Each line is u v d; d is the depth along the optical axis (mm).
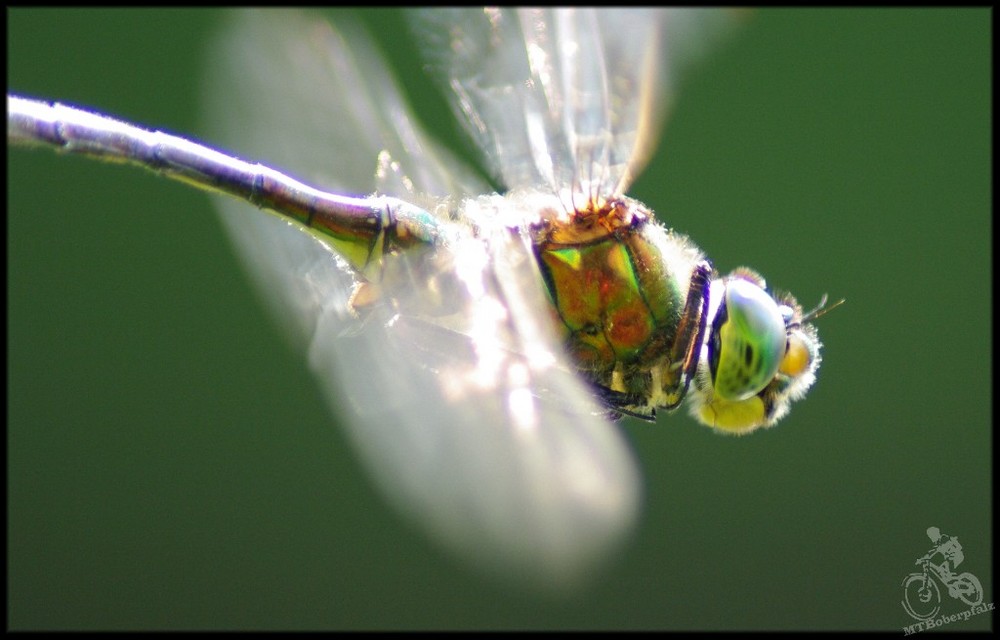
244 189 137
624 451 133
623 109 135
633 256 134
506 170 137
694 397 135
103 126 137
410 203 137
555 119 136
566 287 134
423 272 136
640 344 133
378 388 136
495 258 135
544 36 137
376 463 135
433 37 139
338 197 137
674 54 136
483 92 138
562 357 134
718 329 133
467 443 134
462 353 135
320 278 139
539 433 134
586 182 135
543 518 132
